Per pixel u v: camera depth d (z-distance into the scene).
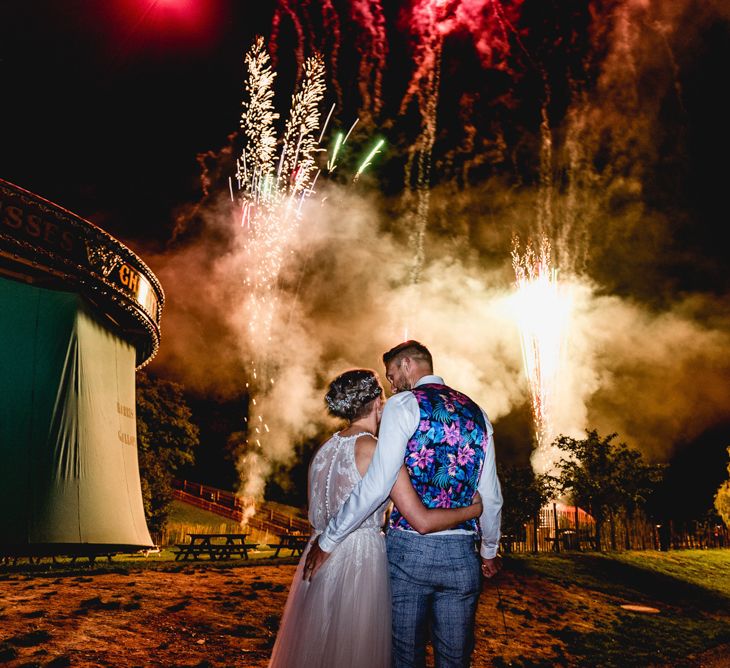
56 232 8.07
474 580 2.53
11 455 7.50
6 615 5.10
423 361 2.92
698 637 8.22
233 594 7.14
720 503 27.20
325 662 2.53
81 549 8.17
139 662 4.31
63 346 8.28
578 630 7.73
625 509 20.14
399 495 2.47
